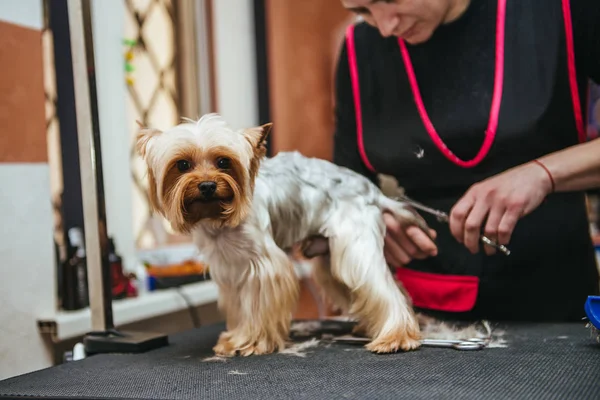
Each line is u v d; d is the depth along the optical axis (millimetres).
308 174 1256
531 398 792
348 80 1695
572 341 1171
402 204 1372
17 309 1493
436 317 1587
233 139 1122
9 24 1485
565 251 1517
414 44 1554
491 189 1300
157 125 2418
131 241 2109
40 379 1004
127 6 2266
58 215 1964
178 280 2086
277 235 1225
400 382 903
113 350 1232
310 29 3045
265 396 854
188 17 2570
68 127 1954
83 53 1206
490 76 1475
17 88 1499
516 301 1545
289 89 2941
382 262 1221
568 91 1420
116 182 2064
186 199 1100
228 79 2730
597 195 2822
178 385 937
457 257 1588
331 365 1037
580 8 1381
